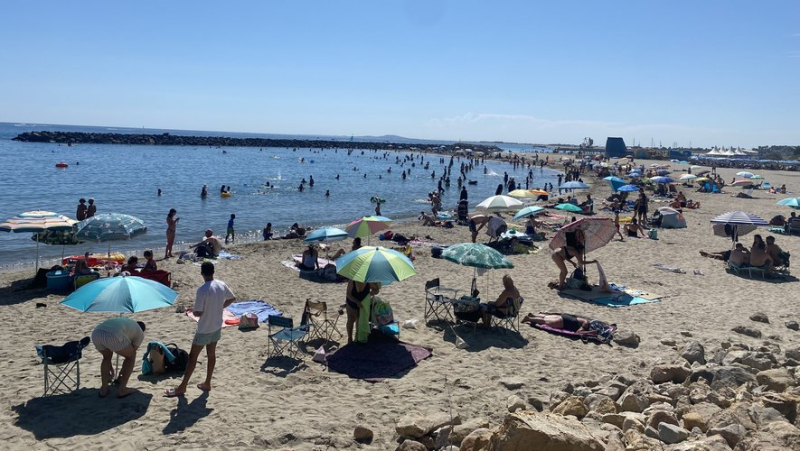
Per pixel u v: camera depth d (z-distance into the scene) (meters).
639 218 26.78
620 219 27.94
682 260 18.58
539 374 8.74
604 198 41.97
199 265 16.88
